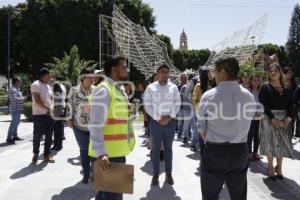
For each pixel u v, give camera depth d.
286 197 5.86
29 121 18.16
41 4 32.47
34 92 8.03
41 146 10.53
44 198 5.80
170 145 6.54
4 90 51.00
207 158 4.02
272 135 6.81
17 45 38.47
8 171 7.49
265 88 6.75
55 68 20.06
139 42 19.05
